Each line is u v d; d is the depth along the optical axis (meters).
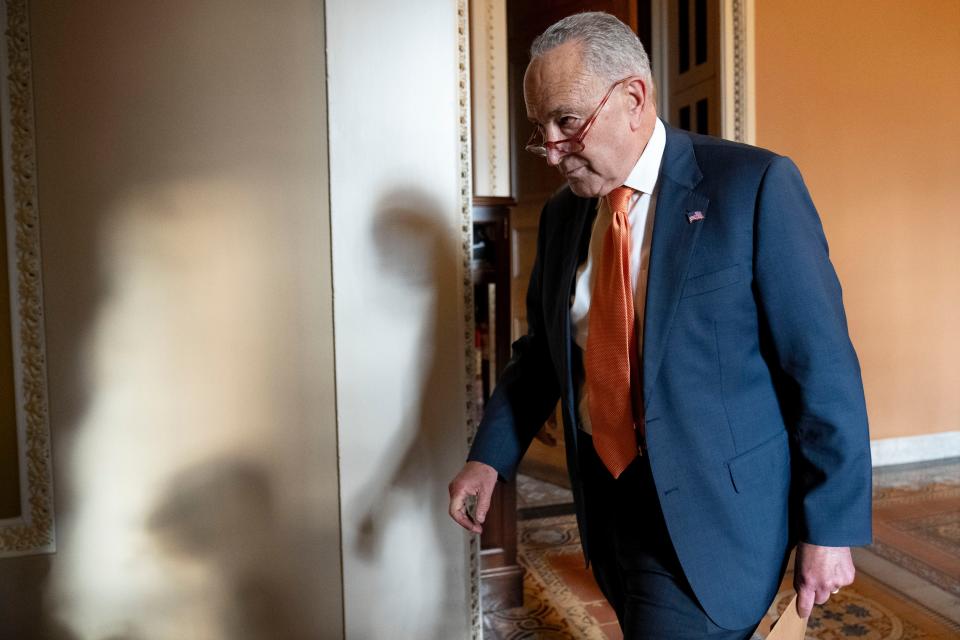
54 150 1.78
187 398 1.85
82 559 1.86
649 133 1.31
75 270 1.81
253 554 1.89
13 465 1.83
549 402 1.62
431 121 1.84
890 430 4.66
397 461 1.87
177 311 1.83
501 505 2.72
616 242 1.31
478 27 3.59
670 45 4.59
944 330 4.71
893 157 4.52
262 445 1.87
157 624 1.89
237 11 1.80
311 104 1.82
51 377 1.82
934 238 4.64
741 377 1.27
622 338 1.29
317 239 1.84
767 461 1.29
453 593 1.93
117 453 1.85
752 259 1.24
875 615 2.64
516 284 4.67
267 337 1.86
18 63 1.74
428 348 1.87
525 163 4.65
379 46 1.80
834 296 1.24
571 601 2.79
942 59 4.57
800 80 4.27
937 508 3.77
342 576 1.88
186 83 1.80
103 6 1.77
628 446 1.34
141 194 1.81
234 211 1.83
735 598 1.27
